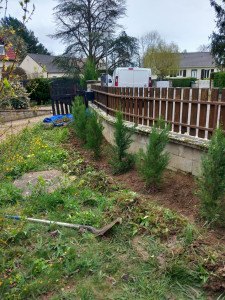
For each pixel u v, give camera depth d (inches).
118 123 208.7
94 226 132.9
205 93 166.9
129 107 258.5
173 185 172.2
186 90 181.3
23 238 123.6
